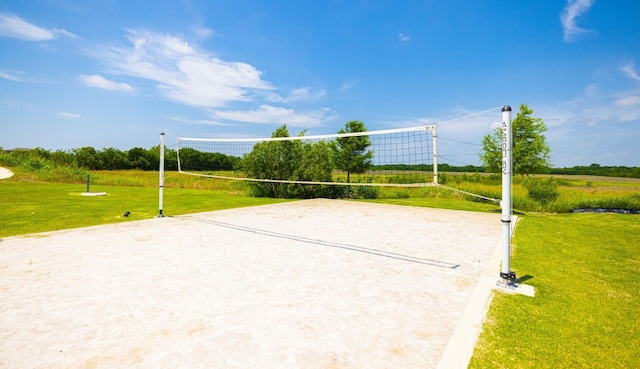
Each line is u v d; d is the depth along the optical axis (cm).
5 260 484
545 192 1491
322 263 495
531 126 1609
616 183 2806
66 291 369
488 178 2083
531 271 465
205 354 245
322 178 1728
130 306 331
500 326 294
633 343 269
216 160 1533
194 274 434
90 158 4309
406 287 397
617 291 394
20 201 1148
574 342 269
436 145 550
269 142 1750
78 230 711
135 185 2167
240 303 342
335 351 251
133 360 237
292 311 324
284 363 234
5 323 293
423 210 1166
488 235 722
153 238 648
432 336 277
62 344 258
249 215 978
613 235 768
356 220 916
